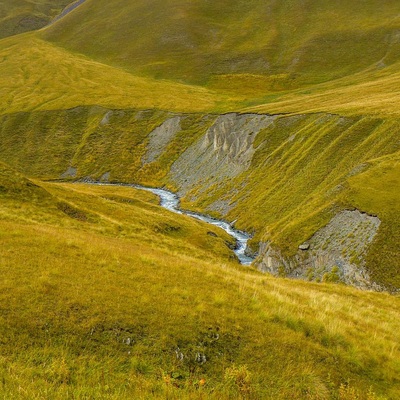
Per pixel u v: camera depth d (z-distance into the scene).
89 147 147.62
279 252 56.62
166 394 12.25
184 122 147.00
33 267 18.70
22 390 10.89
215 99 178.25
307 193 74.12
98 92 194.50
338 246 50.31
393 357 16.95
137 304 16.56
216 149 116.62
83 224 41.62
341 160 77.12
